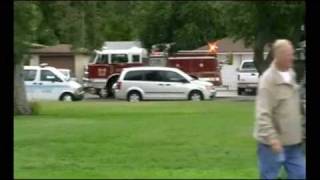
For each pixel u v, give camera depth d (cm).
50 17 4916
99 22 5147
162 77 7606
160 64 10712
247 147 3036
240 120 4188
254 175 2231
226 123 4028
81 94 7888
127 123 4153
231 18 5878
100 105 6081
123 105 6034
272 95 1644
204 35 9788
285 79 1645
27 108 5072
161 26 9406
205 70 9600
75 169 2447
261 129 1656
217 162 2633
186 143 3192
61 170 2417
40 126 4000
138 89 7575
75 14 4975
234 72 11481
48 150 2980
